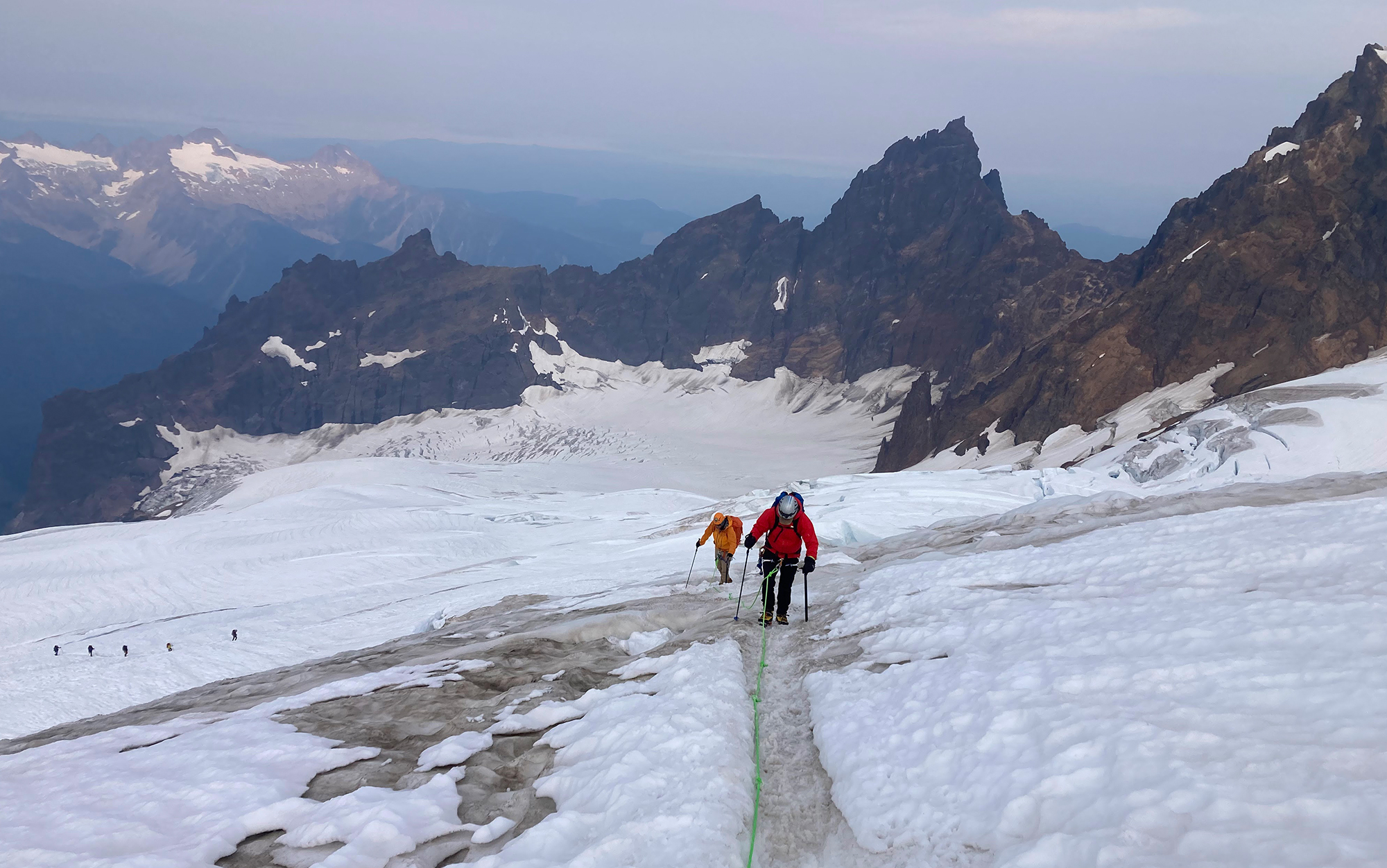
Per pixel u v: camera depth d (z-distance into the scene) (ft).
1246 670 14.47
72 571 414.00
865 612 31.22
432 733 22.04
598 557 189.37
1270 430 310.45
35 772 19.92
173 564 401.90
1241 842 9.09
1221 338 645.92
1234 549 26.35
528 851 13.75
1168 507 46.09
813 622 32.76
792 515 31.94
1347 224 643.45
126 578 377.71
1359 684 12.58
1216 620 18.22
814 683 22.90
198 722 24.76
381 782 18.26
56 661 219.82
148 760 19.89
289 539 450.71
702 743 17.71
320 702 25.88
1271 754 10.94
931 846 12.35
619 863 12.78
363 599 246.27
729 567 51.55
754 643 30.42
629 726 19.40
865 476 203.72
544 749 20.24
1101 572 28.68
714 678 23.20
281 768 18.92
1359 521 26.45
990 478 172.96
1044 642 20.44
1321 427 300.81
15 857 14.05
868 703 19.35
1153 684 14.98
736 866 12.96
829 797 15.93
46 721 171.01
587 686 25.86
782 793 16.67
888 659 23.61
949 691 18.01
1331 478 47.57
